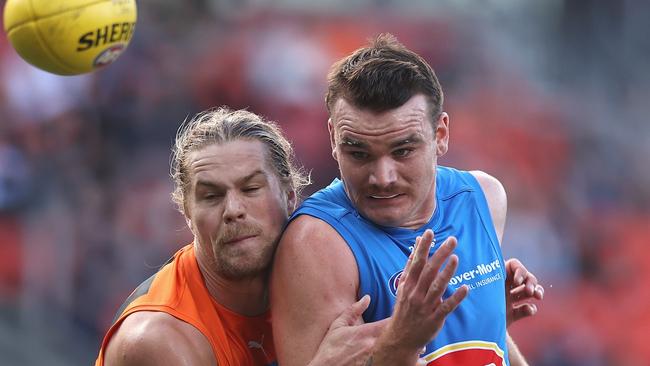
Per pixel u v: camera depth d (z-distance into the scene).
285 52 47.81
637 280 44.25
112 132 42.78
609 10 53.31
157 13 47.00
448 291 13.52
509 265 15.51
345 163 12.87
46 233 39.22
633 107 51.41
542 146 48.84
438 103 13.08
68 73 13.30
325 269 12.90
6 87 41.88
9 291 38.34
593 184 48.00
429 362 13.00
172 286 14.27
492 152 47.81
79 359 37.44
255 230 13.38
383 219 13.00
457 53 51.28
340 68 12.97
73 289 38.66
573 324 42.47
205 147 13.52
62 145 41.59
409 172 12.71
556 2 53.66
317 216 13.31
